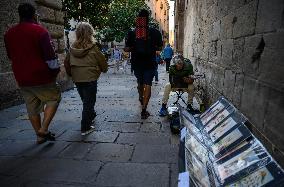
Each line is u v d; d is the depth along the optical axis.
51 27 8.38
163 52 15.98
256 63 2.69
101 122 5.16
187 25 13.76
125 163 3.41
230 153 2.39
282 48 2.11
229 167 2.22
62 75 9.02
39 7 7.70
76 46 4.20
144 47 5.05
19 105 6.82
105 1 14.14
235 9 3.54
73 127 4.88
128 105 6.61
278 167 1.89
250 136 2.41
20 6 3.71
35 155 3.68
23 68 3.69
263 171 1.94
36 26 3.66
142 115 5.32
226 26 4.07
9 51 3.77
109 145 4.00
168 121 5.16
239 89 3.28
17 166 3.37
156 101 7.05
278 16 2.20
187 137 2.74
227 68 3.97
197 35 8.28
